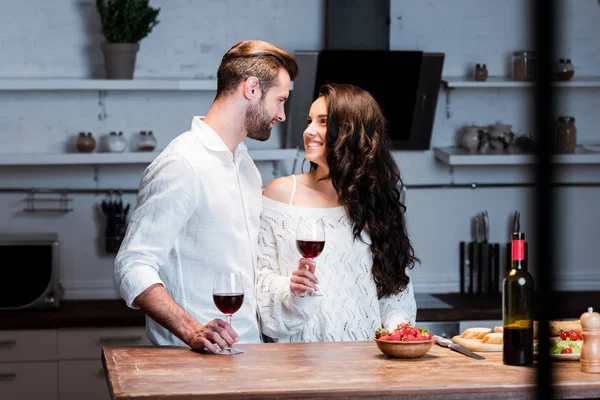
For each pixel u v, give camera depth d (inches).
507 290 75.4
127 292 82.7
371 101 103.3
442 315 154.6
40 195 171.9
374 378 68.4
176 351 81.3
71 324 149.9
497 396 65.3
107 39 162.4
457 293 181.5
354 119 101.3
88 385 150.9
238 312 91.8
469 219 183.9
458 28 182.1
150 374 69.7
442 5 181.0
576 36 186.1
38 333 149.2
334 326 96.9
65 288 172.2
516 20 183.2
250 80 90.8
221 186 90.6
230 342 79.1
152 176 88.4
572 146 171.6
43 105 170.9
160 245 85.6
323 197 103.2
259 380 67.2
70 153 167.0
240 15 175.8
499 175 184.2
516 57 174.6
